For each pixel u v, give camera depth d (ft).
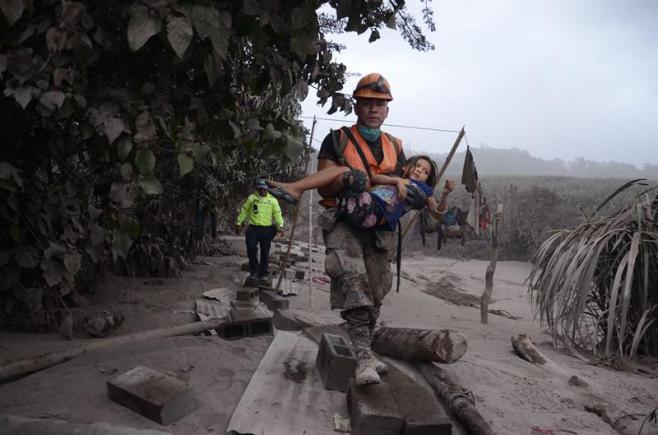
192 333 16.37
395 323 23.80
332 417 10.97
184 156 11.46
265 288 28.45
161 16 9.60
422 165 12.14
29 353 13.60
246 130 13.30
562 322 19.29
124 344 14.48
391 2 13.55
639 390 14.76
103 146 11.73
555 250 20.24
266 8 11.19
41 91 10.03
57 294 17.42
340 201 11.43
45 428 9.68
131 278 28.40
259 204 29.71
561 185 67.26
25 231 15.88
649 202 20.10
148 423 10.20
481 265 61.98
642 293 18.97
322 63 14.44
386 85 11.75
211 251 45.62
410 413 10.18
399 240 12.53
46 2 10.08
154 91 12.04
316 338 15.74
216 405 11.16
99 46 10.76
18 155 15.03
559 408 12.87
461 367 14.78
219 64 11.44
